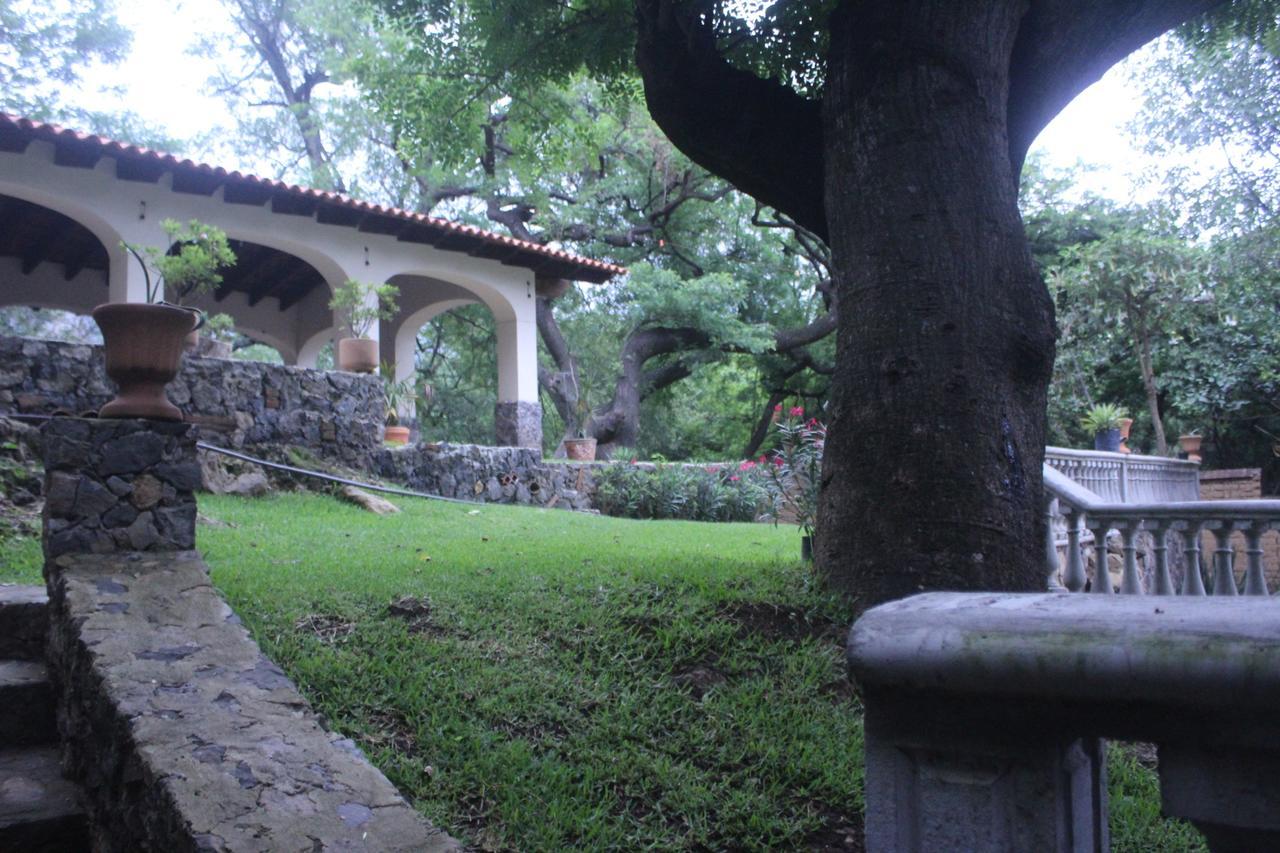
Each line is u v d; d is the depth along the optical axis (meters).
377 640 3.95
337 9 22.38
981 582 4.32
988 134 4.68
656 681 3.88
